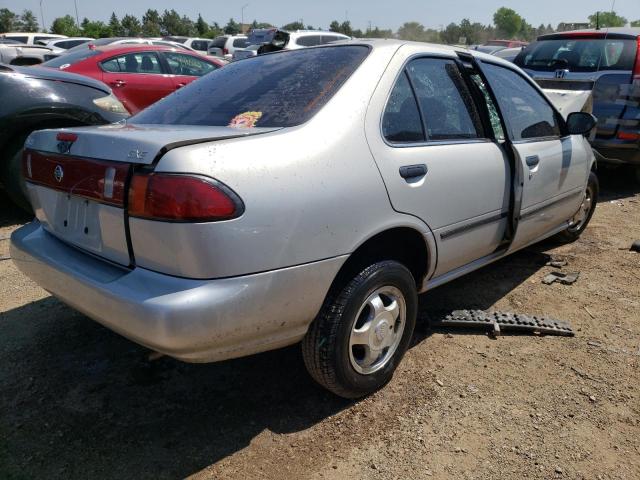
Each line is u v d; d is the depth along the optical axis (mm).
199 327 1867
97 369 2803
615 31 6500
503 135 3203
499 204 3125
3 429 2365
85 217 2205
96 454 2238
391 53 2648
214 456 2238
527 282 3973
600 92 6195
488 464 2211
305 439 2336
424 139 2680
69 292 2197
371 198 2297
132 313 1892
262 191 1954
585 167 4152
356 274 2369
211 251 1854
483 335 3188
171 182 1829
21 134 4664
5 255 4230
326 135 2217
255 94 2588
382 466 2191
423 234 2604
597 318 3438
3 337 3076
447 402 2578
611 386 2727
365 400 2592
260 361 2900
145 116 2850
